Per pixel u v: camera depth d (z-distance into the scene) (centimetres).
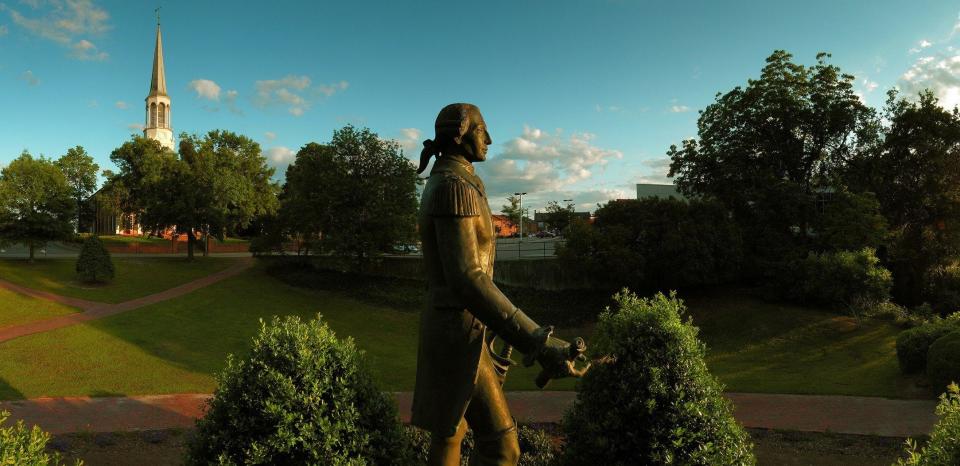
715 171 3338
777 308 2795
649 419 675
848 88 3095
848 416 1521
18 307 2636
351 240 3422
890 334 2409
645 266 2864
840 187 2972
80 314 2614
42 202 3672
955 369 1581
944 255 2953
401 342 2639
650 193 5184
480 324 386
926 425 1420
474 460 418
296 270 3938
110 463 1118
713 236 2830
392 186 3531
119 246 5300
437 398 391
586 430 709
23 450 489
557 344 339
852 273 2617
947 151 2906
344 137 3528
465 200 361
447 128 393
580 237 2905
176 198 4188
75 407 1525
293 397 624
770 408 1619
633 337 707
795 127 3131
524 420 1460
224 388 658
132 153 4900
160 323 2553
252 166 5525
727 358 2331
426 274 407
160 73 7619
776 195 2981
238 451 628
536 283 3338
